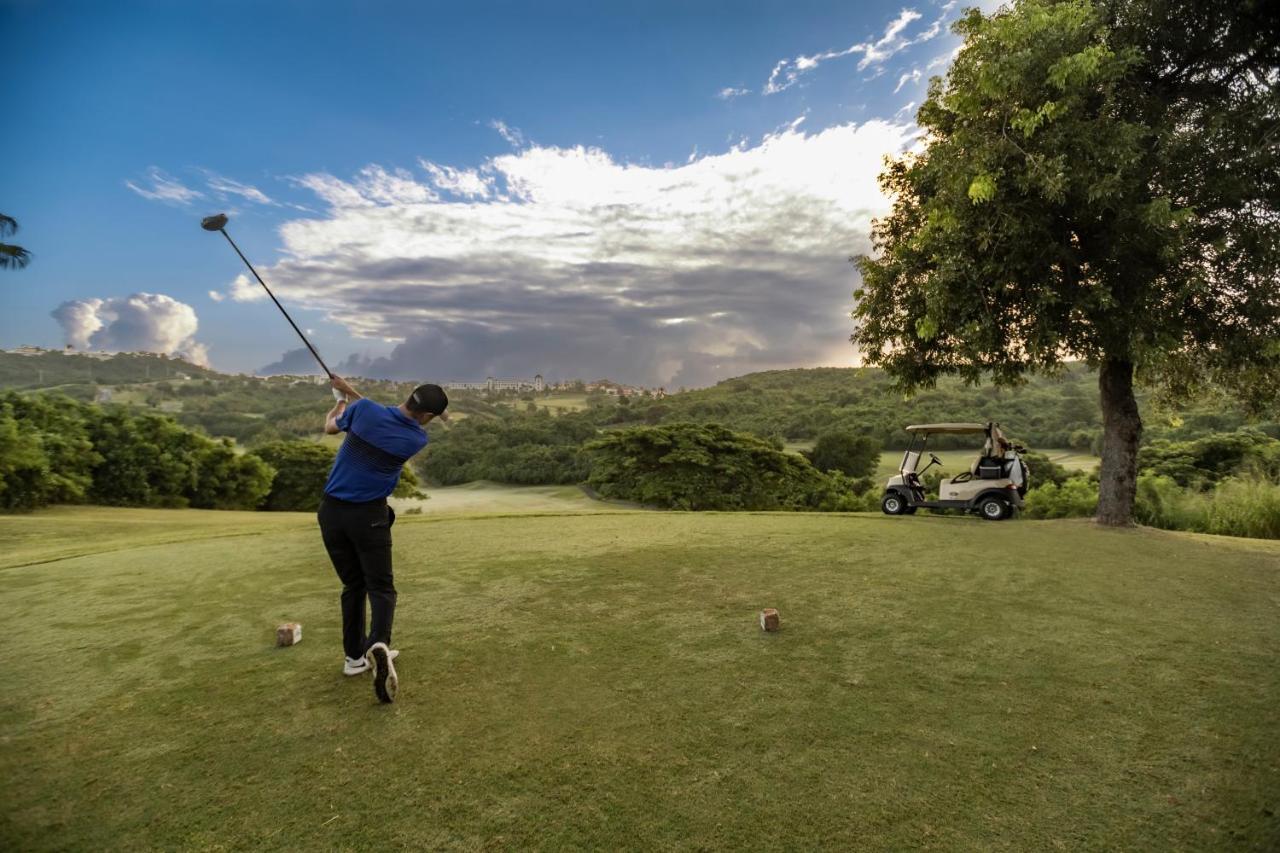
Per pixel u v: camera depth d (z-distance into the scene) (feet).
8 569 21.67
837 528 28.63
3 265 47.42
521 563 21.21
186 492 101.81
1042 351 29.12
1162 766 8.85
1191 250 25.71
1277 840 7.32
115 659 12.89
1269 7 23.68
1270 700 10.82
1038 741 9.52
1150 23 26.11
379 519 11.64
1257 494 36.70
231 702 10.88
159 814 7.85
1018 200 26.76
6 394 75.97
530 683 11.59
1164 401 37.93
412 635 14.15
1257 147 24.35
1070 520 31.58
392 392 346.54
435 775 8.65
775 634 14.19
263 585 18.71
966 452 135.74
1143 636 14.01
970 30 28.71
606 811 7.86
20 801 8.14
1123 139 24.11
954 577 19.21
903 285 33.22
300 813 7.86
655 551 23.13
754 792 8.25
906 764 8.89
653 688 11.37
